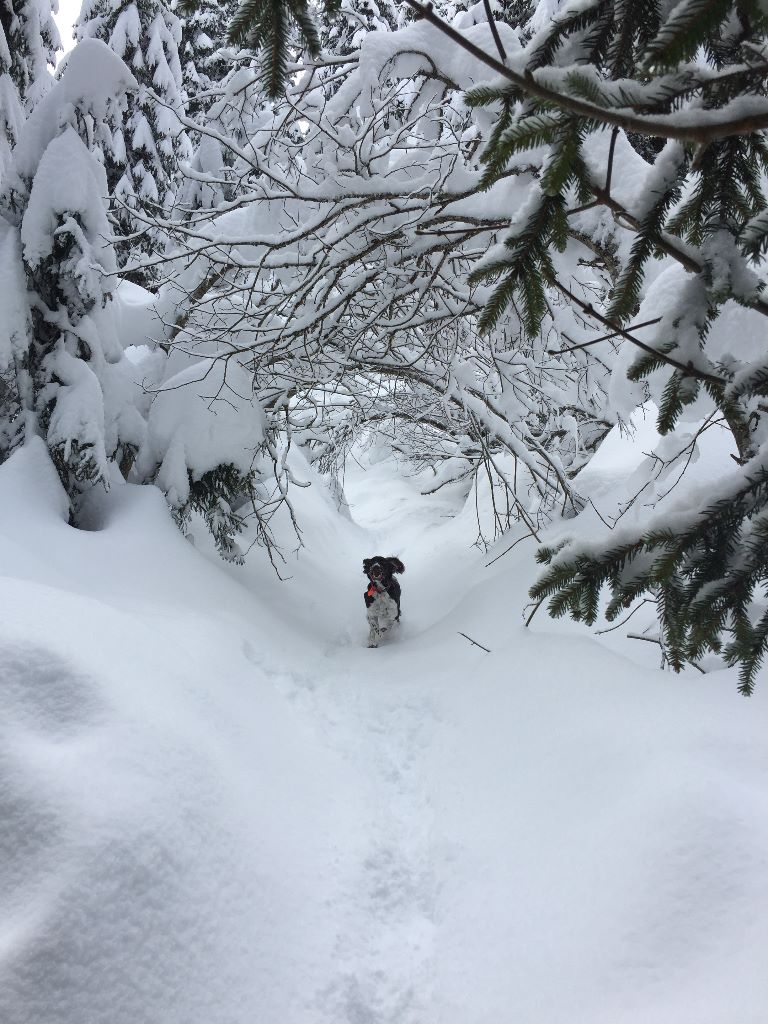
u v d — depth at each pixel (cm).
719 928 205
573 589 205
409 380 758
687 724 298
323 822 318
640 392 327
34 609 311
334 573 940
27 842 221
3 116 880
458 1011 230
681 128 114
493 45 455
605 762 301
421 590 902
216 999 216
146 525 562
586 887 245
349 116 513
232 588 588
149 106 1348
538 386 699
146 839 235
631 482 529
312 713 444
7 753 239
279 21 143
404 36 459
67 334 585
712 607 196
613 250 382
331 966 244
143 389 644
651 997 196
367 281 523
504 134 148
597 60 187
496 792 332
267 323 623
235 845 263
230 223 631
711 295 166
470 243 524
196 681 353
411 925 275
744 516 192
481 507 1168
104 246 577
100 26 1312
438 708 444
